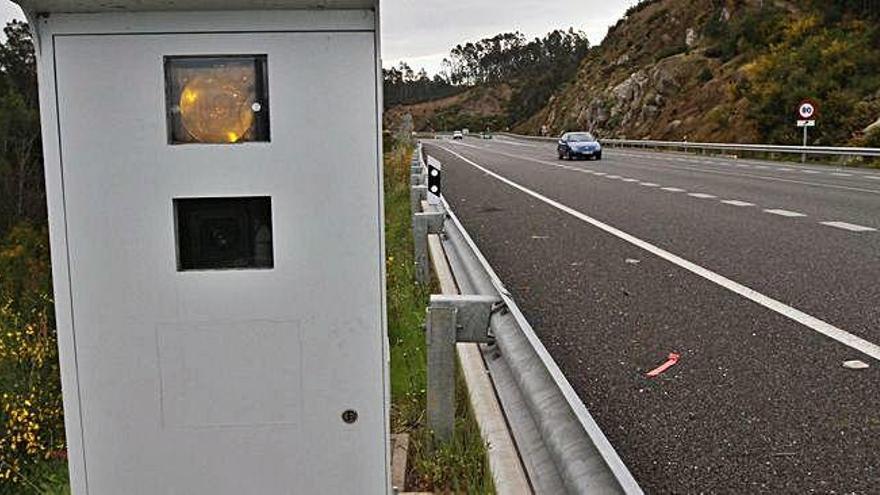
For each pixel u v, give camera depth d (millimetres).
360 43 2072
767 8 52531
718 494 3506
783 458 3854
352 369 2201
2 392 5785
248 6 2031
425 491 3307
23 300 8781
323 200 2125
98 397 2178
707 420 4344
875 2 40000
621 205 15430
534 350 3139
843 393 4707
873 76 35062
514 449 3225
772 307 6801
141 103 2070
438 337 3615
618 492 2223
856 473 3676
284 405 2203
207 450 2207
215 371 2176
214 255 2166
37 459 5238
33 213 15062
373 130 2105
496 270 8680
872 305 6816
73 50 2047
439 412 3645
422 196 10102
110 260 2123
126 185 2098
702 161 32688
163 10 2035
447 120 143125
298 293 2158
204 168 2096
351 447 2238
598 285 7828
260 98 2109
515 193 18500
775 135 35406
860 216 13117
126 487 2219
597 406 4582
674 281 7957
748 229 11711
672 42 69188
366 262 2156
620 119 60938
